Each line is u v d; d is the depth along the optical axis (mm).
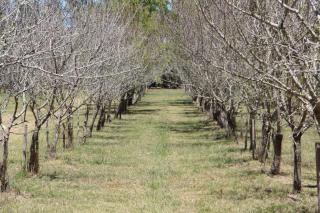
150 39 37688
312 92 7742
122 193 13492
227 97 22500
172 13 29688
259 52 9961
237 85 18672
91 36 16703
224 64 15336
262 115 16312
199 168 17422
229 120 24812
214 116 34562
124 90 32406
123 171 16828
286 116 12703
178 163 18578
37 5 12156
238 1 8062
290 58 8094
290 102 12531
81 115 38719
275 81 8531
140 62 32125
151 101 58312
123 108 42938
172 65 40125
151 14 37406
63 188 13758
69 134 21953
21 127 30391
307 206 11781
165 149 22172
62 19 13805
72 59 14680
